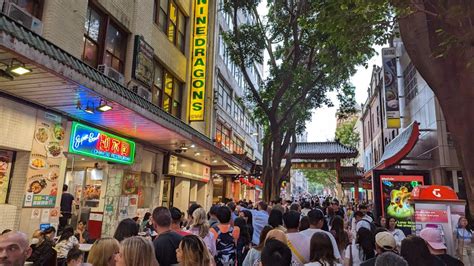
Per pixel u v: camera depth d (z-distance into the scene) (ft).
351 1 19.26
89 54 33.24
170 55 50.26
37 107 25.66
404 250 12.19
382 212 37.99
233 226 21.74
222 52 77.41
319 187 453.17
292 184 286.46
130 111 26.91
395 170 39.01
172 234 13.60
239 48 48.75
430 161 50.80
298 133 60.08
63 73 19.31
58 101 24.86
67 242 23.07
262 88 56.80
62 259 22.04
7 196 24.58
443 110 15.79
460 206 25.59
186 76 55.72
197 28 57.36
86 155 30.48
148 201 43.50
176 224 16.37
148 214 36.17
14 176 24.84
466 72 14.96
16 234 9.37
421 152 55.36
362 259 17.83
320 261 12.39
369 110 109.60
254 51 49.03
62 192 29.73
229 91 87.10
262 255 10.08
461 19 15.33
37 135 25.59
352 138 141.08
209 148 45.98
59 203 27.66
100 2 34.22
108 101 24.36
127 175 37.35
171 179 53.26
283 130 54.95
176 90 53.83
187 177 55.36
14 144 23.77
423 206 26.21
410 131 45.34
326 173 187.52
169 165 46.83
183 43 56.70
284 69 48.57
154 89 46.47
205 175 63.62
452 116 15.30
